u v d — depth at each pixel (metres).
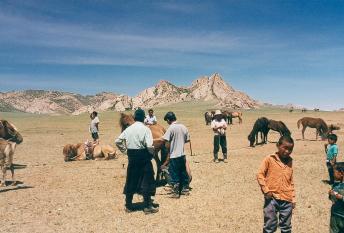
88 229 8.64
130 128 9.74
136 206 10.48
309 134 32.78
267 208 7.04
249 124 49.47
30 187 12.77
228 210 9.87
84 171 15.77
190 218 9.29
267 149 21.89
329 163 12.48
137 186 9.77
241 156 19.50
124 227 8.75
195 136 32.78
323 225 8.73
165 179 13.30
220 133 17.39
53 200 11.07
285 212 7.05
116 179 13.95
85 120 71.00
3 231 8.52
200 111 111.75
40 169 16.50
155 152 12.38
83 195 11.62
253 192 11.68
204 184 12.82
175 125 11.20
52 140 31.59
